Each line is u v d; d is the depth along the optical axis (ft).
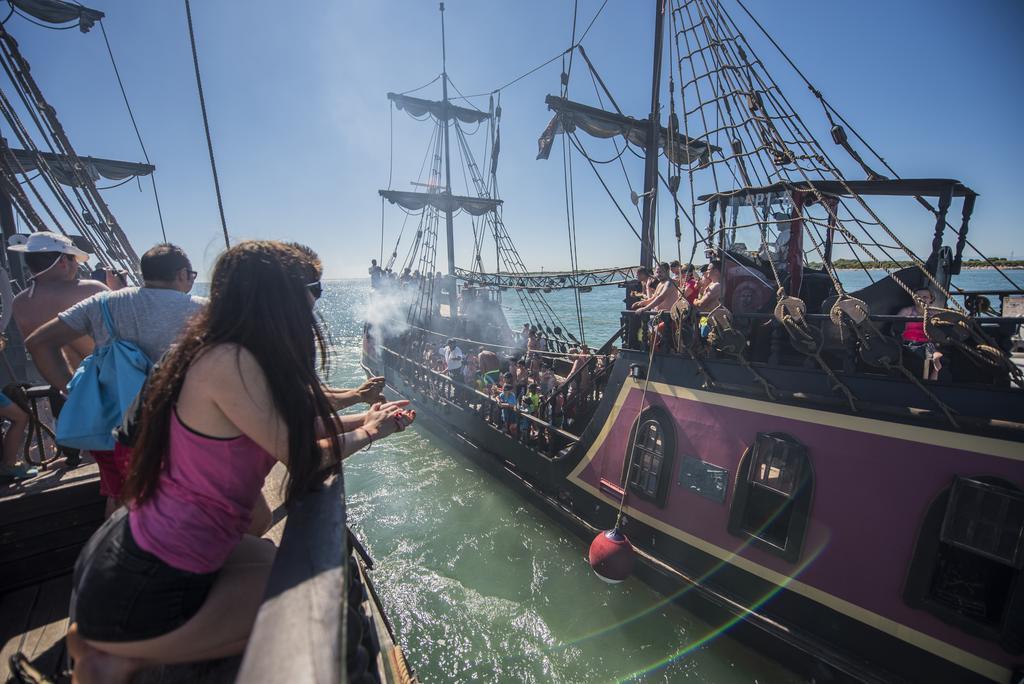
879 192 19.86
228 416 4.35
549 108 38.01
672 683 19.07
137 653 4.59
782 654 18.57
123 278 18.11
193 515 4.41
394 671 8.22
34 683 6.75
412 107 71.67
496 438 36.37
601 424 26.48
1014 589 13.88
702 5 24.26
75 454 11.14
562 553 27.37
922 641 15.53
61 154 24.29
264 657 3.05
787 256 21.86
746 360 20.08
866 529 16.57
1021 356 24.00
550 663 20.30
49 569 10.02
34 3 31.73
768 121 22.02
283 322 4.60
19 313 10.21
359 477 38.60
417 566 26.84
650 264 36.81
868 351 16.22
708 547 21.03
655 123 35.19
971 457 14.67
